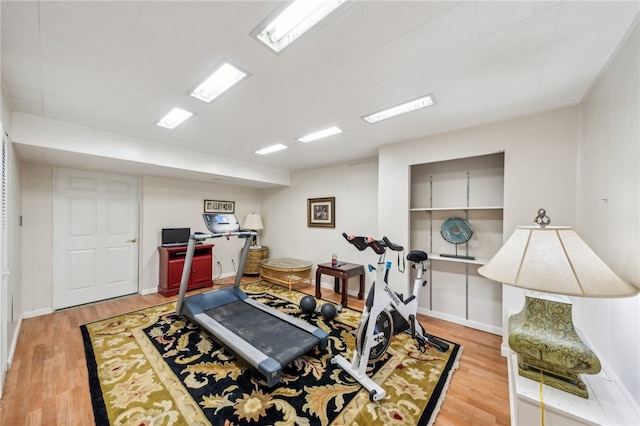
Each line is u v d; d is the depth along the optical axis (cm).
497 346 256
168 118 259
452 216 323
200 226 489
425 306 343
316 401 174
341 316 331
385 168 343
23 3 113
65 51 148
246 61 160
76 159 297
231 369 210
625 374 121
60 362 216
